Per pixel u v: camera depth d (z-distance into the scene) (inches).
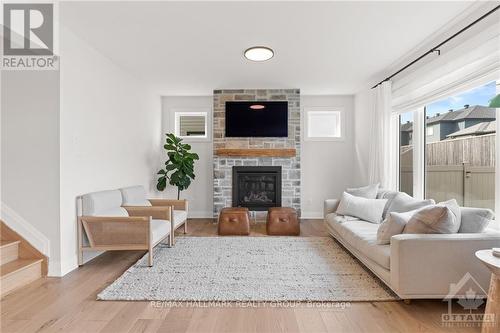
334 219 163.3
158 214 157.3
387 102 173.5
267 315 88.4
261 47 142.6
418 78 144.9
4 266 111.5
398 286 91.3
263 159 228.7
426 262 90.7
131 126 188.2
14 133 120.9
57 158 120.0
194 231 199.3
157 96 237.3
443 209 95.0
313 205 248.2
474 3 105.1
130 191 169.5
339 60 161.9
